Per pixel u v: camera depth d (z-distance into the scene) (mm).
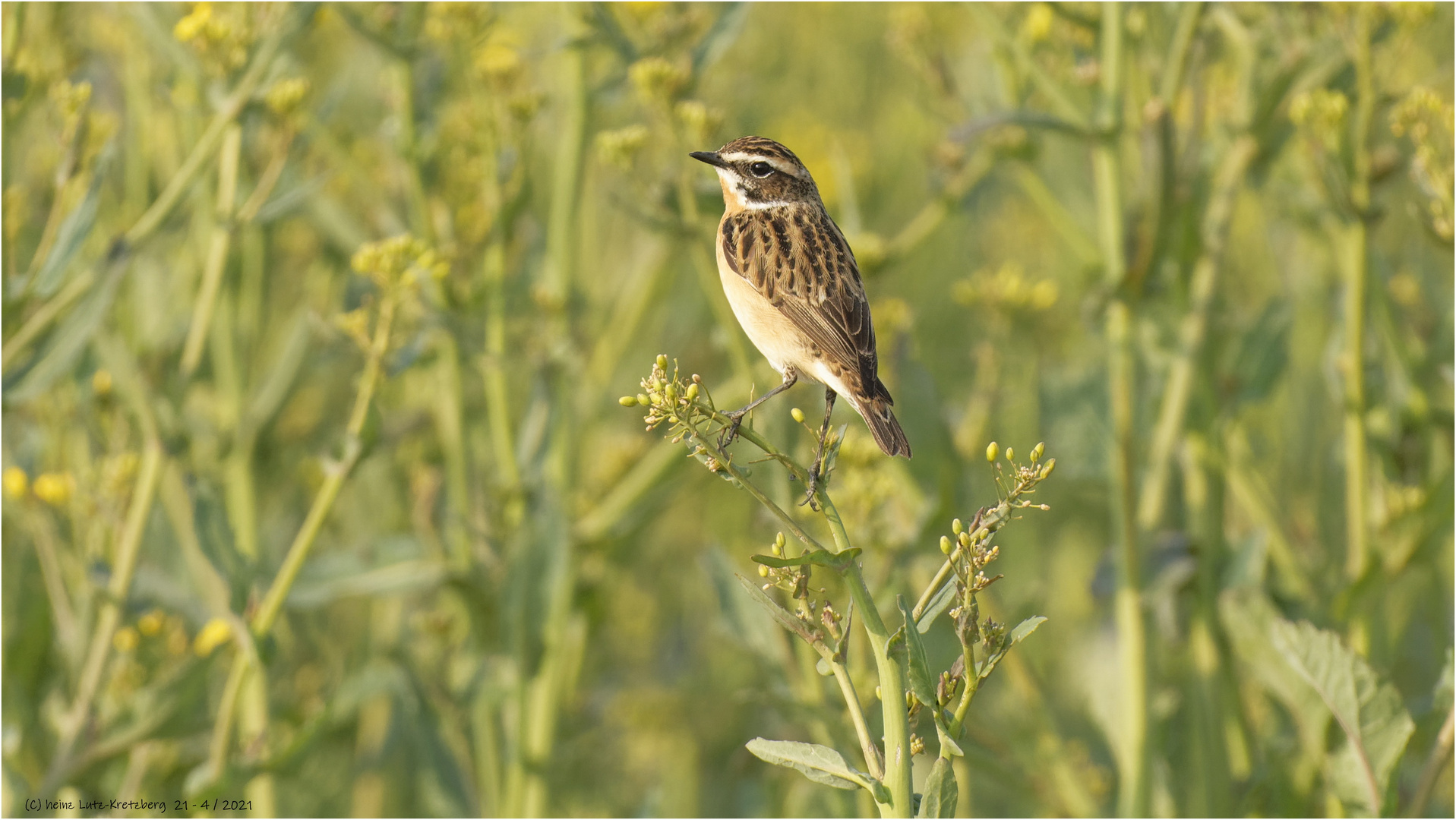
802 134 20000
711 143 12648
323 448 15805
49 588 13578
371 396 10805
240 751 13320
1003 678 16734
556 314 14078
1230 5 12719
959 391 18344
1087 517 18703
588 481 15828
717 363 17859
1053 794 12367
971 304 15742
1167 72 11812
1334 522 15711
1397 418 12977
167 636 13133
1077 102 12711
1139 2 12219
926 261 20469
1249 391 13516
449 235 14148
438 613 14688
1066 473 12836
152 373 13867
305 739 11555
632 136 12672
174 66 13375
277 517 16953
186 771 13508
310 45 17781
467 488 13781
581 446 16703
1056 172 15484
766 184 11539
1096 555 18375
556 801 14492
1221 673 12984
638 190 12734
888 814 6422
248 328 15344
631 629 17500
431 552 13523
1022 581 17453
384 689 13125
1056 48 14656
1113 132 11984
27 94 11688
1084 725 15727
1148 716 12070
